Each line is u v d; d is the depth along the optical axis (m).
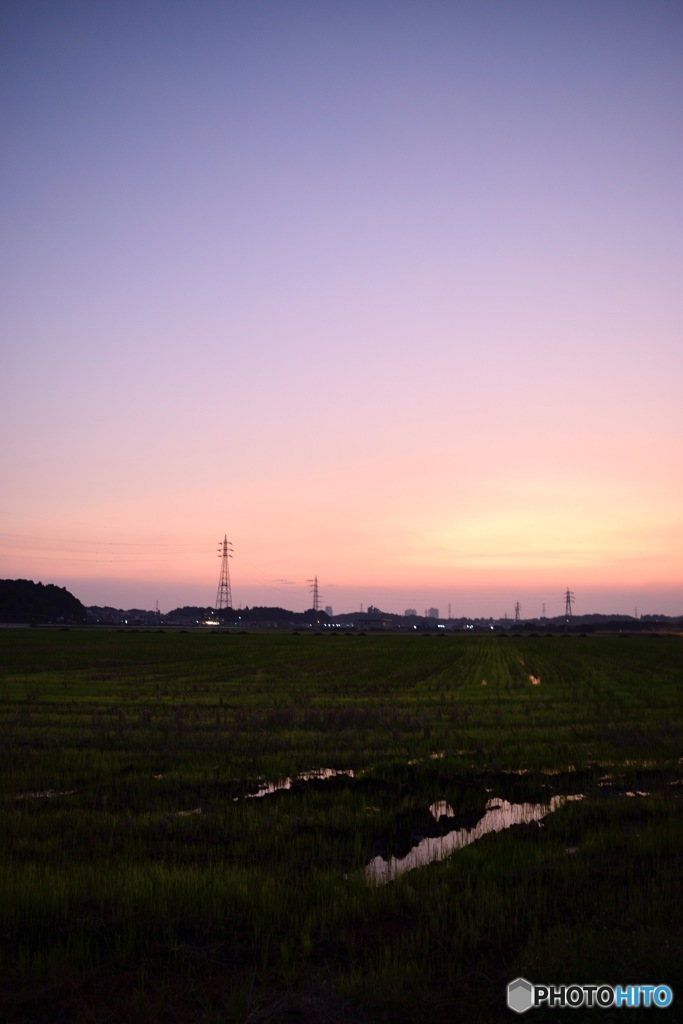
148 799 14.09
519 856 10.36
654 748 19.33
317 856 10.74
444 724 23.52
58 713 25.95
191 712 26.06
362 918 8.23
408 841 11.73
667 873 9.48
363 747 19.33
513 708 28.00
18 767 16.83
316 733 21.36
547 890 8.91
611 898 8.50
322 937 7.84
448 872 9.63
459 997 6.48
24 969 7.08
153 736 20.73
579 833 11.81
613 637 149.00
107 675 43.84
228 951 7.57
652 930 7.11
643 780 15.94
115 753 18.38
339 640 114.56
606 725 23.14
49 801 13.91
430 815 13.14
